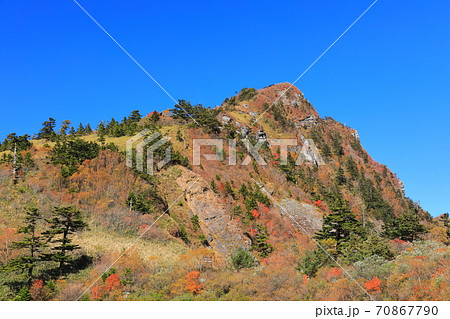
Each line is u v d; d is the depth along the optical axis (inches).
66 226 2046.0
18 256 1950.1
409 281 1551.4
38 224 2338.8
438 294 1401.3
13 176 2847.0
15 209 2459.4
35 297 1572.3
